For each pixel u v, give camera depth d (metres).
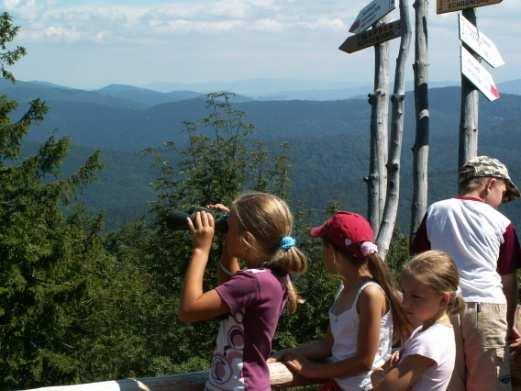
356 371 2.88
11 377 18.11
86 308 21.11
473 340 3.63
